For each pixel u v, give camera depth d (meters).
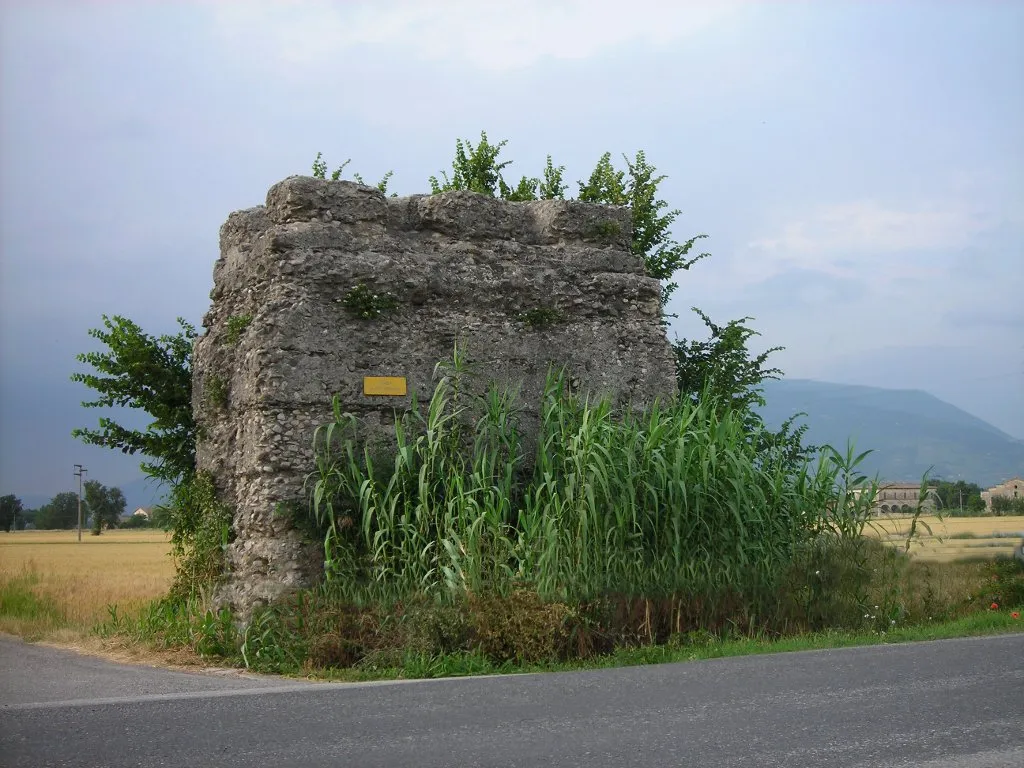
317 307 14.52
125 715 7.94
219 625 12.90
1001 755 6.26
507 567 12.55
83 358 19.86
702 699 8.16
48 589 23.56
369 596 12.58
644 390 16.73
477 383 15.46
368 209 15.52
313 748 6.71
